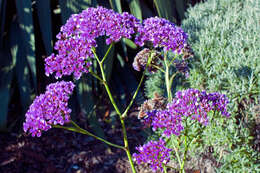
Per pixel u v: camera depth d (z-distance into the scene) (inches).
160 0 152.7
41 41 146.4
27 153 106.7
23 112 123.3
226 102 61.1
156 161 55.2
